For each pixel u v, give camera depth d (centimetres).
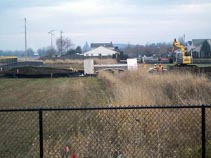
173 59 5184
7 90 3306
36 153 1068
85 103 2278
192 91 1984
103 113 1154
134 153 963
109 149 992
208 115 1106
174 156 940
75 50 16450
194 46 12225
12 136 1266
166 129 1059
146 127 1066
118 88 2155
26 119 1491
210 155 897
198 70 3641
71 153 977
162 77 2469
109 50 14950
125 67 5366
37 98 2669
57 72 5184
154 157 941
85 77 4962
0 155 1063
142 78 2688
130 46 17288
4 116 1553
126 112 1102
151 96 1625
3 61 7731
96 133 1095
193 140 1022
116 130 1092
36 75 5075
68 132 1223
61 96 2756
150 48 15525
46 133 1238
